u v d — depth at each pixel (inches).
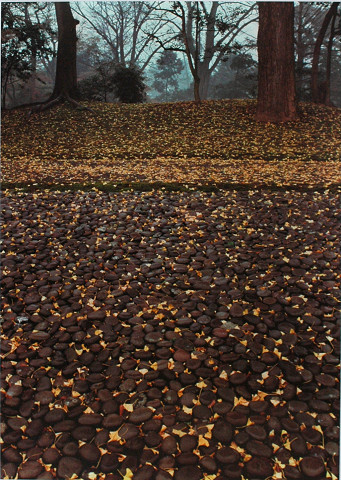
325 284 117.2
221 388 79.4
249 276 122.0
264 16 391.5
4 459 67.0
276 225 162.2
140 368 85.8
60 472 64.0
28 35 545.0
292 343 92.3
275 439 68.8
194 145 347.3
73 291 115.7
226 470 63.6
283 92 402.0
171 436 69.7
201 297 110.6
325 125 398.9
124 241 149.1
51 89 909.2
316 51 555.8
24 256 138.3
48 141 371.6
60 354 91.2
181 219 168.9
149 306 107.3
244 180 228.4
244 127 394.9
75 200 197.3
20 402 78.5
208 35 832.9
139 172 254.2
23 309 109.0
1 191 213.9
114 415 74.1
